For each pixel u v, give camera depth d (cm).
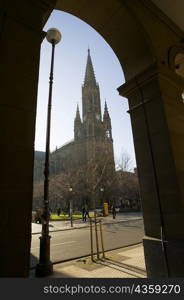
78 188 4844
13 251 214
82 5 499
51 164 7888
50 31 851
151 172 460
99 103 7900
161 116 461
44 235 648
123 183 5569
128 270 596
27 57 288
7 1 292
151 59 502
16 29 288
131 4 502
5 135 239
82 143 7238
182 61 653
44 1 329
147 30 520
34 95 279
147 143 480
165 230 412
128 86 541
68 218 3167
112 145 7050
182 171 429
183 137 479
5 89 254
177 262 371
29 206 237
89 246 1064
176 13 603
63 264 724
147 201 461
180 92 526
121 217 3272
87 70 8388
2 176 226
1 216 215
